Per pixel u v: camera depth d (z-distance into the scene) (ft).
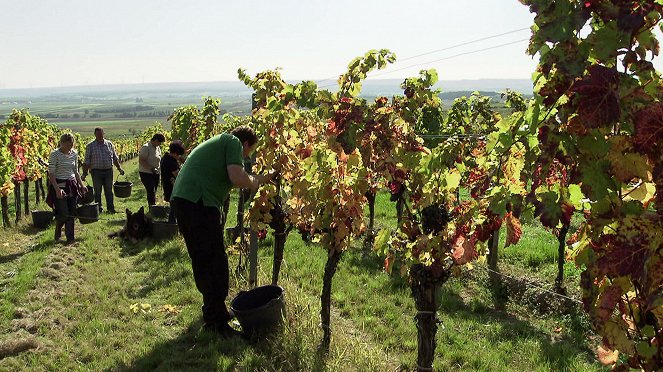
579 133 6.74
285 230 20.06
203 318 17.37
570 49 6.72
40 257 25.48
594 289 7.05
